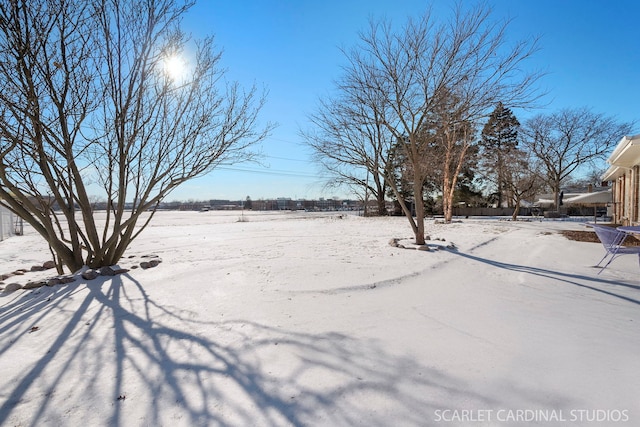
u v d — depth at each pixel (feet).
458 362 8.92
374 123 30.32
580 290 16.38
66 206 18.72
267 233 42.14
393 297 14.84
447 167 59.36
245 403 7.27
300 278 17.40
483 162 94.12
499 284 17.54
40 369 8.86
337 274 18.26
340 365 8.79
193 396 7.56
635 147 26.68
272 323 11.62
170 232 46.21
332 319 12.02
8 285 16.07
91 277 17.26
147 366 8.91
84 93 18.13
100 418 6.89
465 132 47.98
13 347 10.14
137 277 17.67
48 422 6.82
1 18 15.23
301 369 8.61
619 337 10.55
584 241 33.60
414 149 28.17
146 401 7.43
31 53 16.17
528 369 8.54
